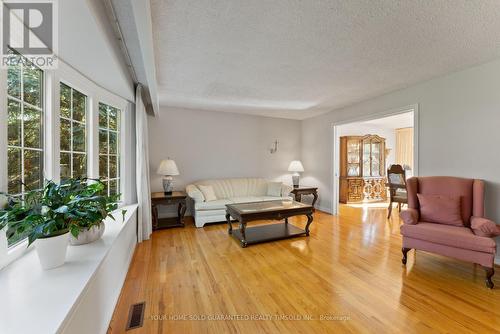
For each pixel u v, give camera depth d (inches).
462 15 68.1
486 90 102.7
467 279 88.7
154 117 177.5
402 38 81.6
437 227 95.8
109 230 79.7
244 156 210.7
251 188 198.8
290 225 155.0
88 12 50.5
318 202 214.5
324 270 95.9
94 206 59.3
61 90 81.0
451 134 115.0
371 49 89.7
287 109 191.0
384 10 65.9
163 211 179.9
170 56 95.2
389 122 255.0
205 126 193.9
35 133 65.1
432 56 95.9
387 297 77.0
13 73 56.5
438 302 74.2
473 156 107.4
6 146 50.3
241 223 122.6
